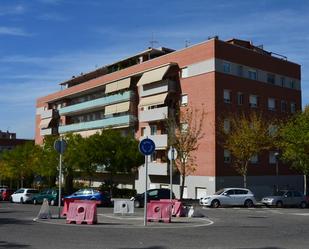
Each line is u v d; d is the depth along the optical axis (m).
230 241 13.40
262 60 49.53
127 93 55.22
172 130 43.88
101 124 59.59
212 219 21.80
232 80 45.72
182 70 47.97
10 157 64.69
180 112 45.28
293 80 53.41
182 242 13.00
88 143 45.91
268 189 48.62
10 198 50.19
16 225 17.50
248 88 47.34
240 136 42.41
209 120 44.03
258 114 48.09
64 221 19.23
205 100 44.66
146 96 51.78
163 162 48.25
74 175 51.47
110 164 45.50
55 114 76.25
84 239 13.38
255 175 47.38
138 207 34.19
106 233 15.00
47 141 53.72
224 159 44.00
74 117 72.81
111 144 45.47
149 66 52.47
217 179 43.09
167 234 14.93
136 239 13.54
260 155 48.19
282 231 16.61
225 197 35.88
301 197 40.00
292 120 47.81
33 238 13.53
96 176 58.06
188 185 45.88
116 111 57.31
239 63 46.72
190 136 41.75
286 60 52.78
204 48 45.41
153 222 19.25
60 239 13.34
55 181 59.62
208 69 44.69
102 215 23.02
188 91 46.91
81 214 18.38
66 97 74.00
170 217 19.52
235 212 28.92
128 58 59.00
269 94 49.91
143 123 53.12
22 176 65.12
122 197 47.81
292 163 48.81
